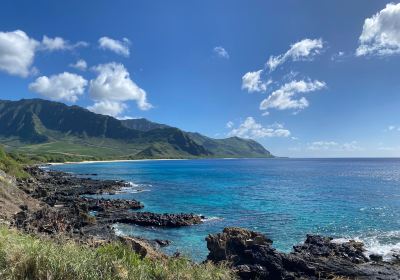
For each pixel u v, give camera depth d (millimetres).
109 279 8930
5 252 8961
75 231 31984
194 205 58812
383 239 34875
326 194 75062
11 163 86375
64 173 136750
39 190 63281
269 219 45844
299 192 79000
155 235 36406
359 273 24328
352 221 44250
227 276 11672
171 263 11234
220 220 45156
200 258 27719
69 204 52938
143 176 134375
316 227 40656
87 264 9219
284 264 24250
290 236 36250
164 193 77000
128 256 11039
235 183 103938
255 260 24312
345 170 194000
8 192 42656
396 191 80688
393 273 24469
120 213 47625
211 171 175375
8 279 8188
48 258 8883
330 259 27078
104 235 33875
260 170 190625
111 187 86562
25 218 31672
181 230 39031
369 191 81062
